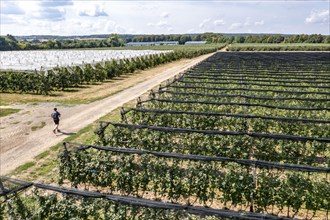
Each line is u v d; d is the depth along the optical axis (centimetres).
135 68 5019
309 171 1003
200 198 1064
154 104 2022
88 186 1236
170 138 1495
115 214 871
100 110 2489
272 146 1349
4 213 960
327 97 2208
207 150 1397
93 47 14762
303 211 1045
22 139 1836
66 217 898
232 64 4588
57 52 10500
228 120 1697
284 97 2162
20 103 2781
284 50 10062
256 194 1004
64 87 3406
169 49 11325
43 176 1338
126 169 1141
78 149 1234
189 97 2222
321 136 1572
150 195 1165
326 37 14250
